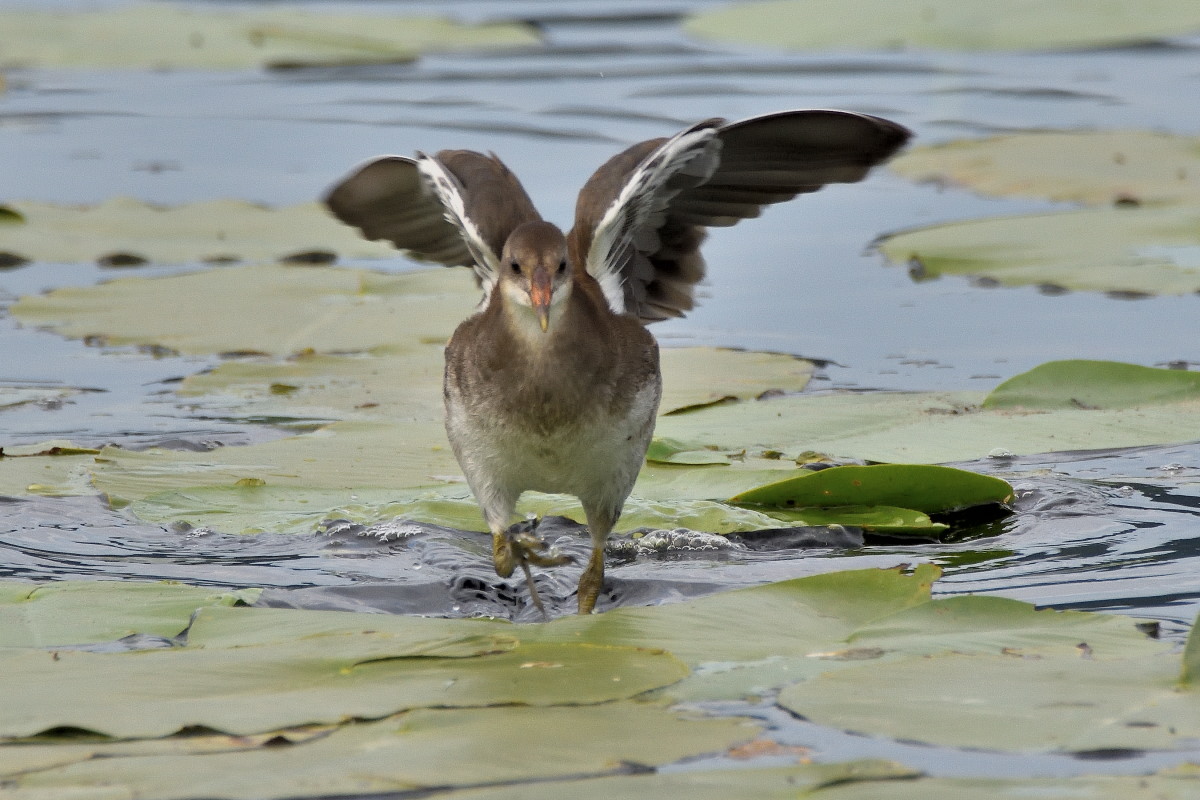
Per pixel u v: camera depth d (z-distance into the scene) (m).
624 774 5.94
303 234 17.77
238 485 10.55
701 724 6.41
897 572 8.12
